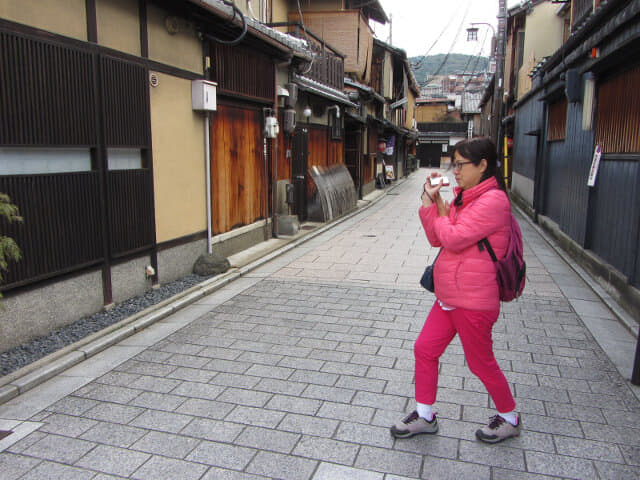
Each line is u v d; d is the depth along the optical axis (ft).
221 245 26.12
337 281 23.12
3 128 13.09
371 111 72.28
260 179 31.14
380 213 49.85
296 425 10.88
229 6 22.17
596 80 23.25
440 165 175.52
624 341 15.65
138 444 10.19
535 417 11.16
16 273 13.69
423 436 10.43
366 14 64.64
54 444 10.19
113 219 17.46
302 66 34.88
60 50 14.84
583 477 9.08
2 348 13.66
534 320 17.58
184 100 21.67
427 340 10.06
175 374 13.42
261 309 18.98
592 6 28.81
